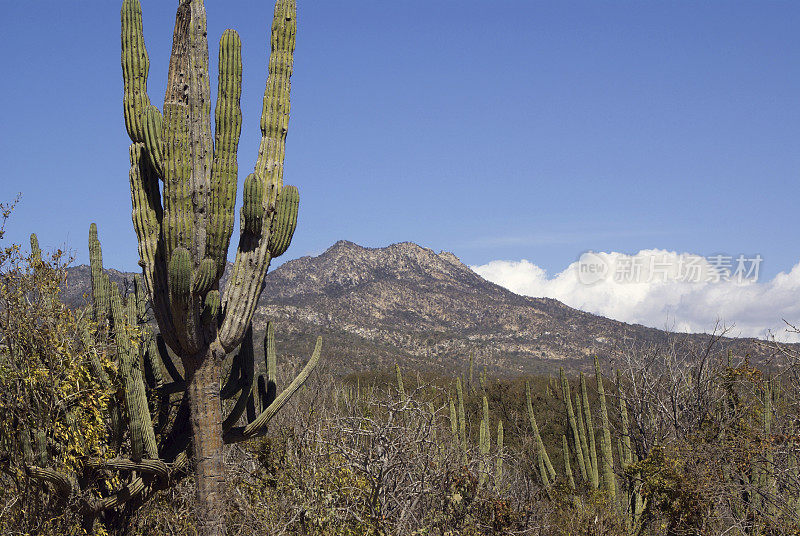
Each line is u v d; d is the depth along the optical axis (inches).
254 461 449.7
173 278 330.3
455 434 524.4
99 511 356.5
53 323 340.8
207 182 350.0
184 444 388.2
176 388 388.8
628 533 577.9
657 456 561.0
